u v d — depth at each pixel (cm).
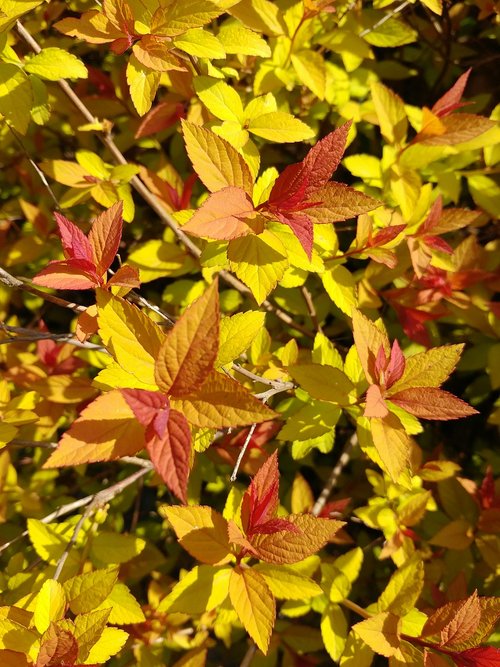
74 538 32
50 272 27
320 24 41
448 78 52
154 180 40
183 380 23
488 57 50
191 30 31
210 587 30
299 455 37
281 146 50
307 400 36
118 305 25
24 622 28
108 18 29
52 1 43
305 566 36
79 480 51
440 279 41
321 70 38
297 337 46
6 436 31
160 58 30
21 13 29
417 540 43
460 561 42
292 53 38
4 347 43
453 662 31
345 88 43
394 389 30
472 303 42
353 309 29
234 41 34
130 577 44
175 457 22
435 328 44
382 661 48
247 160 33
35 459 44
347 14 42
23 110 31
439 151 39
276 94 41
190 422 24
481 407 51
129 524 55
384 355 29
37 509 41
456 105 38
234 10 36
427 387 30
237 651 52
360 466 49
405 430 30
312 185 27
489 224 50
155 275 40
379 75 48
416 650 30
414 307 41
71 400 39
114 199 37
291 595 30
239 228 26
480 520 41
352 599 49
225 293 44
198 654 40
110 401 23
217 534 28
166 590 43
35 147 51
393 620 31
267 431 40
